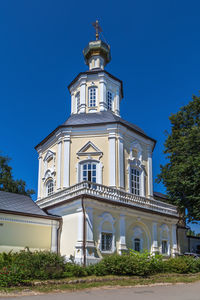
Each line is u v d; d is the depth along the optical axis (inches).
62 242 775.1
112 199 781.3
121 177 916.6
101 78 1171.9
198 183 973.8
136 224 867.4
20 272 500.7
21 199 844.0
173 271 722.2
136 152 1024.2
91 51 1291.8
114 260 636.1
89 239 702.5
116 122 949.8
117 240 781.3
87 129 971.3
